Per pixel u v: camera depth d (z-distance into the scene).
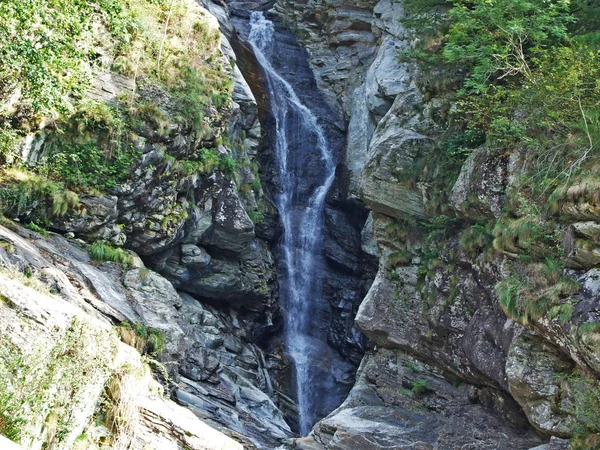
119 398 10.07
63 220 16.86
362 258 24.38
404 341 18.59
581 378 13.38
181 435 10.57
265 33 30.52
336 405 22.38
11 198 16.08
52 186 16.64
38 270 13.84
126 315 15.20
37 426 8.55
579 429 13.12
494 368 15.51
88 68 17.14
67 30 16.27
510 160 16.19
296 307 24.56
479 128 18.14
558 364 13.83
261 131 25.73
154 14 20.28
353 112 26.78
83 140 17.23
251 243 22.16
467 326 16.58
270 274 23.20
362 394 18.84
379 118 24.56
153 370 15.15
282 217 25.47
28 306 9.41
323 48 30.53
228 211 20.16
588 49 15.30
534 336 14.24
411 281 18.97
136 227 18.17
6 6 14.04
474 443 15.63
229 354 20.05
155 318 15.91
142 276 16.81
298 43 31.02
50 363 9.09
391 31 25.69
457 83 19.33
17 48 14.52
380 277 19.75
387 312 19.11
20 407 8.34
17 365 8.66
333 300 24.78
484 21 17.20
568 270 13.61
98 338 10.02
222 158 20.38
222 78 21.02
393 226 19.70
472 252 16.83
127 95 18.19
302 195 26.42
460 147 18.03
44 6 14.84
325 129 28.31
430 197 18.83
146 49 19.44
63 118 17.12
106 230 17.50
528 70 16.28
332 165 27.53
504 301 14.07
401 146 19.69
